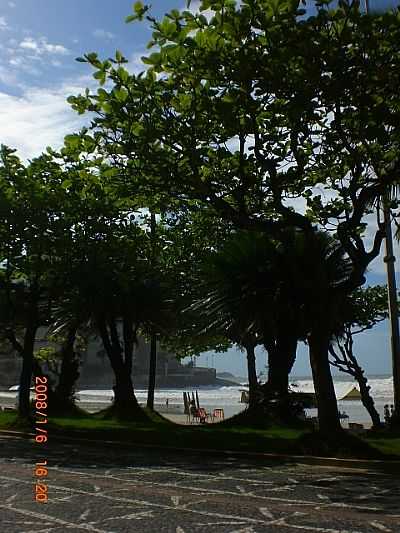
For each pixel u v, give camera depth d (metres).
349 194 15.47
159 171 14.91
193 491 10.86
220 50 13.30
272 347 23.44
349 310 22.83
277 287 18.80
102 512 9.02
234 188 15.80
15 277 26.73
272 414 22.94
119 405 28.22
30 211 23.88
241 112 14.53
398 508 9.27
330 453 14.76
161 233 29.88
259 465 14.55
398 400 21.78
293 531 7.81
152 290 27.36
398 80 13.80
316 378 15.52
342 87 13.40
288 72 13.48
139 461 15.50
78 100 14.52
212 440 18.22
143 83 14.07
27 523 8.27
